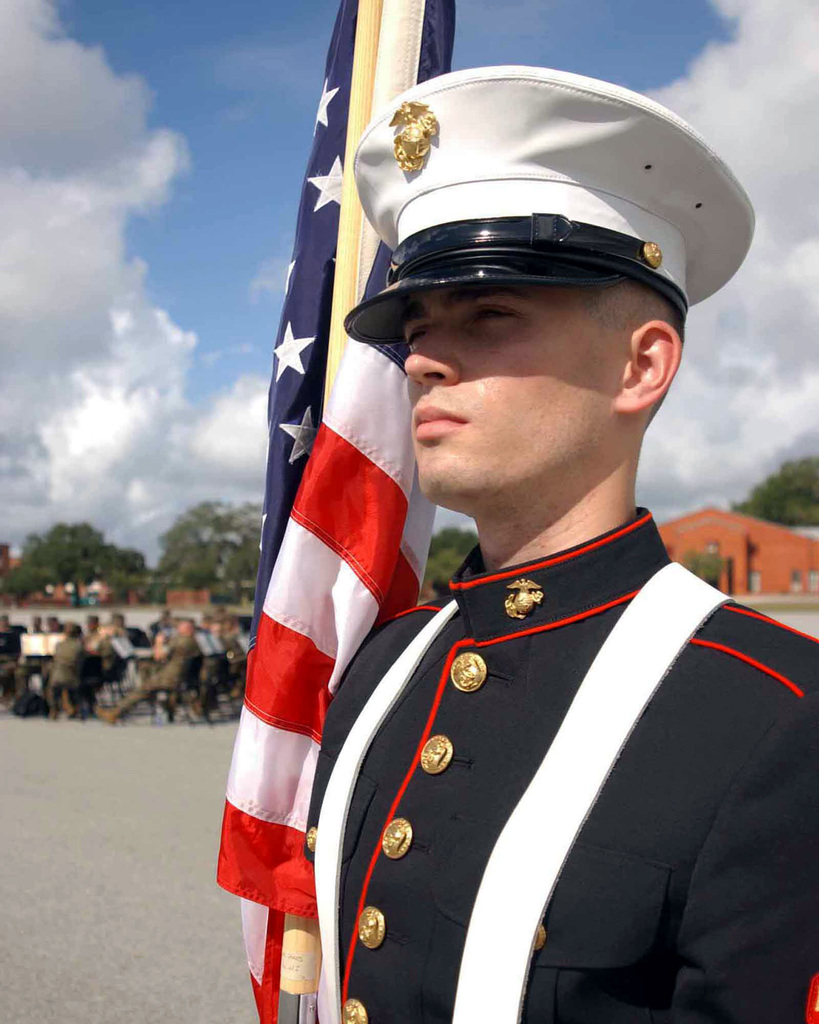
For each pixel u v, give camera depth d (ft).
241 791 6.62
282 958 6.66
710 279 5.49
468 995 3.90
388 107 5.08
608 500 4.77
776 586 220.02
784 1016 3.51
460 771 4.55
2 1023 13.33
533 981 3.85
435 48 6.97
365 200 5.55
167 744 36.76
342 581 6.62
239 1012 13.79
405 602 7.09
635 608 4.50
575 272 4.54
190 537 252.83
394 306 5.28
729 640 4.29
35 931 16.69
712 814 3.84
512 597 4.83
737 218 5.11
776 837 3.68
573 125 4.69
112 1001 14.08
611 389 4.64
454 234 4.70
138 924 17.04
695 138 4.73
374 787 4.96
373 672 5.81
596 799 4.03
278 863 6.59
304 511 6.71
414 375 4.75
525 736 4.45
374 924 4.44
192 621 44.75
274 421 7.39
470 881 4.16
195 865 20.38
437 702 4.95
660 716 4.13
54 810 25.16
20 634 56.90
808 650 4.20
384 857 4.59
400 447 6.77
